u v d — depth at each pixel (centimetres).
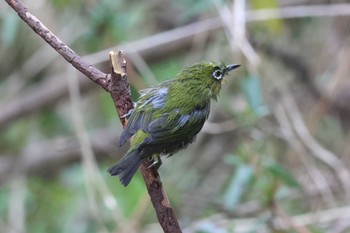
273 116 1249
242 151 1034
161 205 639
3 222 1298
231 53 1226
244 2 1112
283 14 1248
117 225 1109
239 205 1129
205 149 1375
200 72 768
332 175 1240
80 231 1267
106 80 652
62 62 1440
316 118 1201
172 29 1376
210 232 998
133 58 1177
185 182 1350
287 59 1407
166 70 1321
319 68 1384
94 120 1466
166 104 720
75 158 1450
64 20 1291
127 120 669
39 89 1444
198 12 1296
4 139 1496
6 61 1433
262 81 1265
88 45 1266
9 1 625
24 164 1452
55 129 1479
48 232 1317
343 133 1394
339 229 1122
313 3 1366
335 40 1352
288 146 1234
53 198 1340
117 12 1240
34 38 1407
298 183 1015
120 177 657
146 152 669
